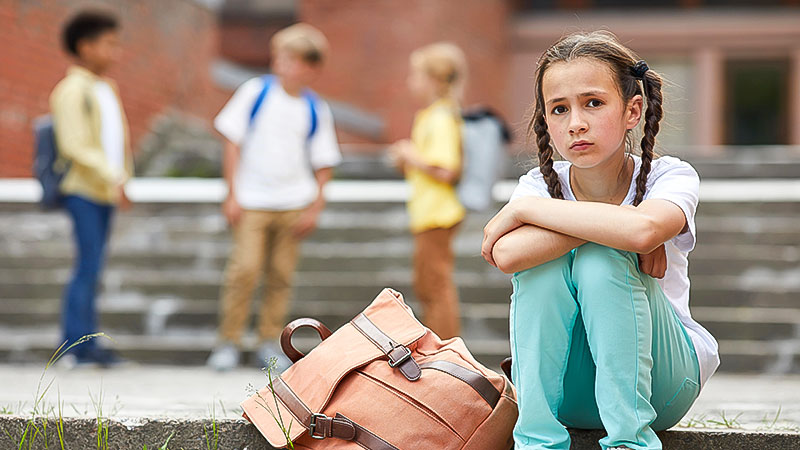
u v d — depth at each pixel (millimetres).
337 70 23344
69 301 8508
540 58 3689
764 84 26219
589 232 3385
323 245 11898
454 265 11297
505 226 3549
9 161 14938
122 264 11578
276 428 3748
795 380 8367
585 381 3674
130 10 17141
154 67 17828
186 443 4016
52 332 10633
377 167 15203
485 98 25312
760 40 25969
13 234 12117
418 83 8531
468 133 8242
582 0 26766
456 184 8203
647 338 3441
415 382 3689
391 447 3609
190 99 19094
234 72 21234
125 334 10406
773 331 9672
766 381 8203
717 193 11898
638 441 3445
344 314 10500
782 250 11078
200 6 19453
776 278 10680
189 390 6641
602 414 3469
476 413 3664
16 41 15008
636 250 3357
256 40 29484
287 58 8773
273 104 8742
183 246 11906
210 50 19922
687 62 26406
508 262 3477
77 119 8414
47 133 8477
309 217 8898
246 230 8695
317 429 3670
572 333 3602
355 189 13039
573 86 3523
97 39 8734
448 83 8492
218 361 8625
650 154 3652
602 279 3410
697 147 26109
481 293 10633
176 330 10406
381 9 23219
